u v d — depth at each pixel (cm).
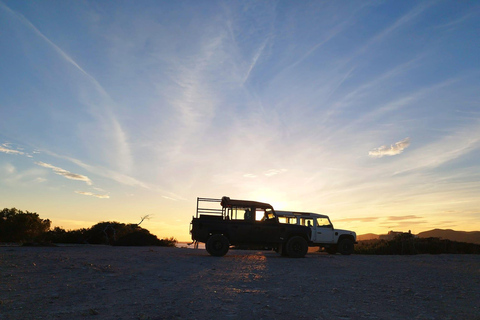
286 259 1698
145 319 516
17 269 982
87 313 545
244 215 1833
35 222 4272
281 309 605
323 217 2252
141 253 1778
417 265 1496
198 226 1772
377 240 2973
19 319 499
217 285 845
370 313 586
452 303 677
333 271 1216
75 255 1493
